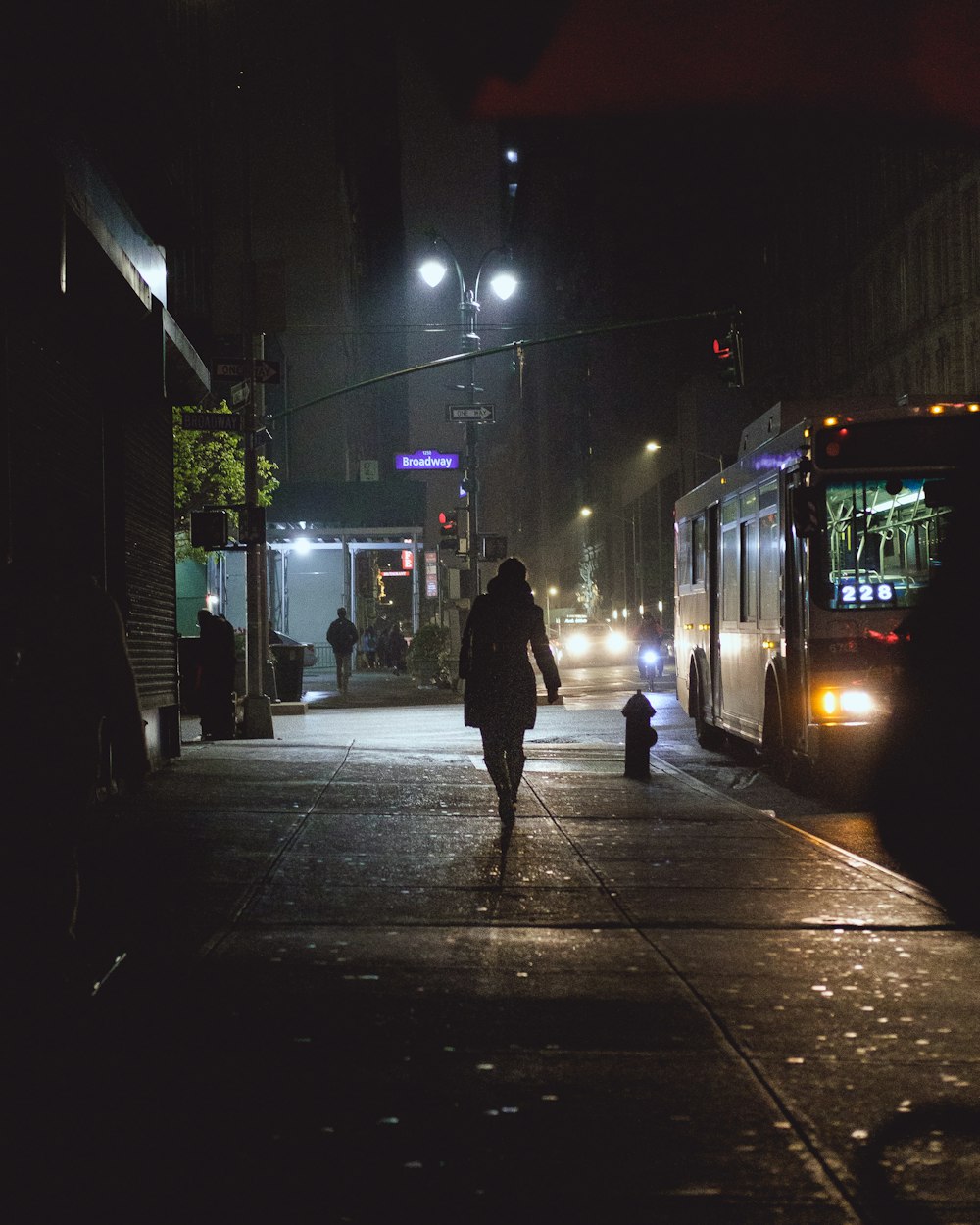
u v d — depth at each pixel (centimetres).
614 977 635
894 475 1345
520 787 1423
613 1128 436
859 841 1152
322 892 833
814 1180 395
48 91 1015
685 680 2264
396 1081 480
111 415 1370
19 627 546
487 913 779
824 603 1345
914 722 1136
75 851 570
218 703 2138
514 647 1116
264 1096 463
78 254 1114
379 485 5106
